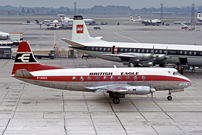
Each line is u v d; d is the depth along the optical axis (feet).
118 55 452.35
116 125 237.04
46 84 288.30
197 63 442.91
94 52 481.46
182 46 450.30
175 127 234.38
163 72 295.07
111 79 289.33
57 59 581.53
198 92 344.69
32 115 257.14
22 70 275.80
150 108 282.97
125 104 294.05
